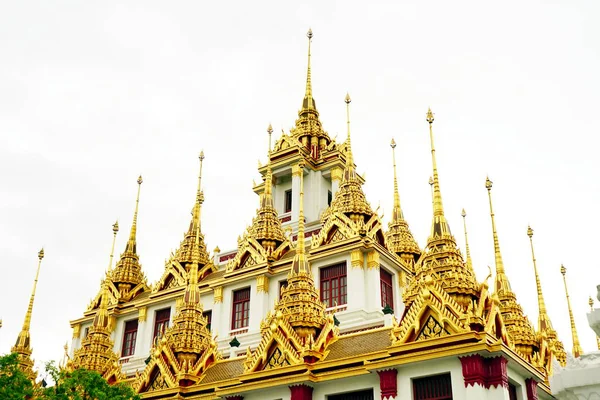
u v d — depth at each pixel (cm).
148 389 3662
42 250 5528
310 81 6325
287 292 3519
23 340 5012
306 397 3083
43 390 3106
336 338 3350
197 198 5528
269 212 4981
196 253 4488
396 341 2900
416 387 2823
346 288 4181
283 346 3266
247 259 4766
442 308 2853
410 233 5116
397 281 4412
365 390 3005
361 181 5678
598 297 1529
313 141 5862
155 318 5041
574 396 1495
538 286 4716
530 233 4931
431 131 3559
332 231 4444
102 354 4200
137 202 6056
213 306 4738
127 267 5553
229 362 3678
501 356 2709
